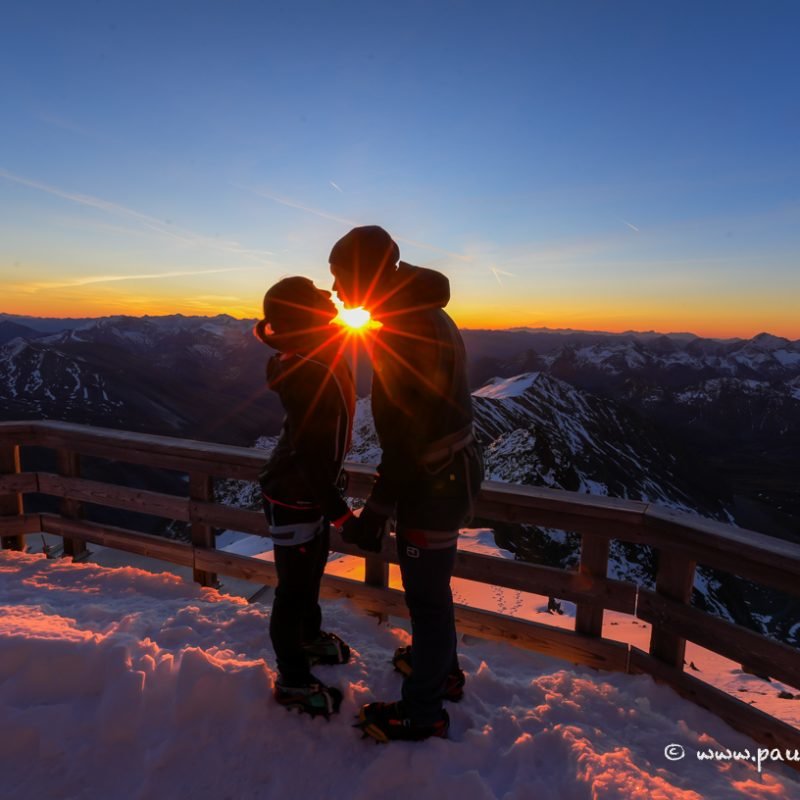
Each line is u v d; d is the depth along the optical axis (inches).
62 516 173.6
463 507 82.1
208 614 122.3
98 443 163.5
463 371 80.4
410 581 83.6
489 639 126.2
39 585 143.7
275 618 87.9
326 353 81.0
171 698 85.7
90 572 151.3
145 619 119.9
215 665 88.0
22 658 89.8
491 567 124.1
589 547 114.3
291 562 87.8
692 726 98.8
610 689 102.6
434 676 82.6
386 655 110.3
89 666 89.1
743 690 159.3
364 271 72.7
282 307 78.6
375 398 77.4
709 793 79.0
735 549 94.0
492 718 90.4
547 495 116.3
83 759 80.8
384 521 79.2
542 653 120.9
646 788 73.9
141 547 159.5
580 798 73.9
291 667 87.3
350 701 90.9
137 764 80.4
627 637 259.0
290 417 80.5
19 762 80.5
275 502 88.2
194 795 76.7
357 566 326.3
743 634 96.4
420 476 80.4
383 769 77.1
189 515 153.1
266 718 84.8
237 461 142.9
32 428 171.6
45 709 84.2
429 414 76.9
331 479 81.0
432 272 74.6
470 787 74.5
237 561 146.2
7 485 172.6
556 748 82.7
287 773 79.0
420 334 73.9
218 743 81.8
